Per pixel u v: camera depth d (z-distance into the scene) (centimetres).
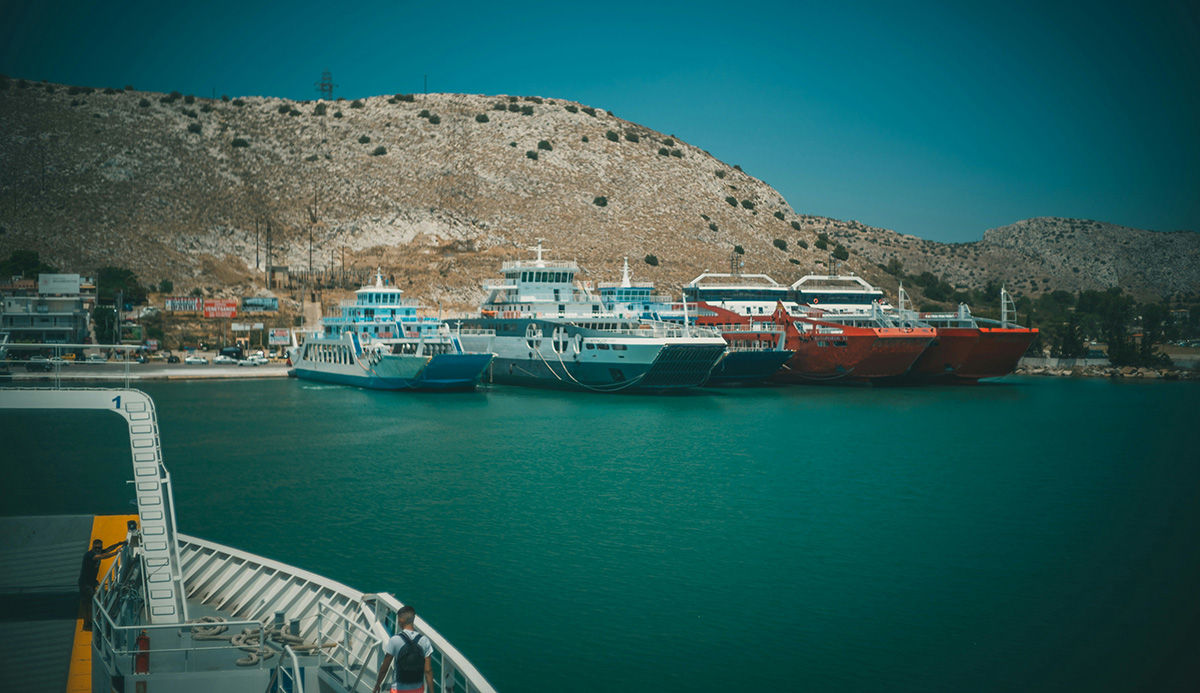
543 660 3206
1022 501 5722
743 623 3566
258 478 6194
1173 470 6838
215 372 14325
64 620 2783
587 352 11456
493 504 5444
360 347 12650
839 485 6131
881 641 3428
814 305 15400
